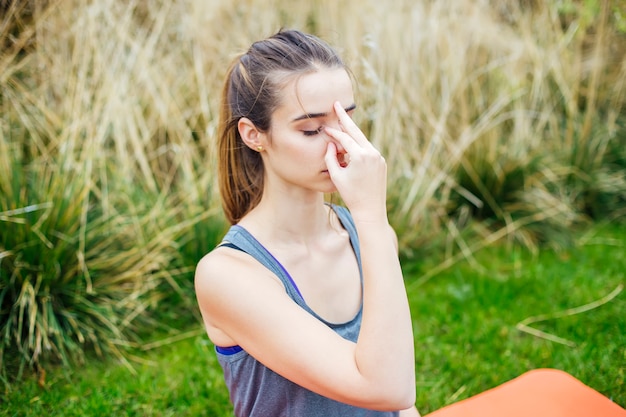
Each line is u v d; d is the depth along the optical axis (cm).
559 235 370
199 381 256
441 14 411
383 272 117
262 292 123
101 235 288
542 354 269
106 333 271
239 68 134
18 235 265
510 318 298
